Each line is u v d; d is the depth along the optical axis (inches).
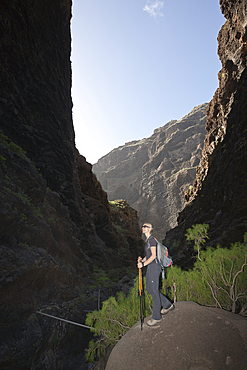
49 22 663.1
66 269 408.5
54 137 687.1
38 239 344.2
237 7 728.3
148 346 100.4
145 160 5103.3
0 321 218.7
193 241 553.0
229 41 854.5
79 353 328.5
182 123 4633.4
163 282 175.2
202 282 169.6
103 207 1160.8
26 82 560.7
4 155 341.4
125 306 179.9
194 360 89.1
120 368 96.3
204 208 754.8
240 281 154.3
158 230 3324.3
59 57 752.3
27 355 226.4
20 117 531.8
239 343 92.7
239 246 170.9
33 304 264.7
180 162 3890.3
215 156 857.5
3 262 231.3
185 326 105.0
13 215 277.4
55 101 720.3
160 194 3703.3
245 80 642.2
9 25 472.1
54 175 649.0
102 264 743.1
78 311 361.7
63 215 566.9
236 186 491.2
